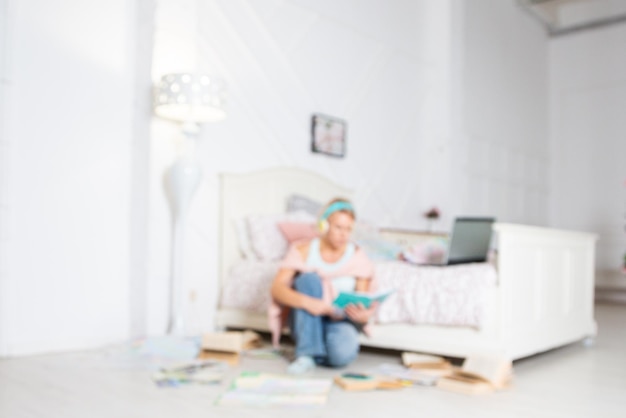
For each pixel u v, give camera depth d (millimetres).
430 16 5914
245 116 4094
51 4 3205
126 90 3490
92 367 2766
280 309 2994
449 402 2217
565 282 3479
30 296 3084
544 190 7664
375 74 5238
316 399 2186
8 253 3020
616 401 2271
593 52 7445
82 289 3273
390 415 2021
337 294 2785
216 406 2105
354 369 2781
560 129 7711
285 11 4402
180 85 3330
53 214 3180
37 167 3131
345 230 2727
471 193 6289
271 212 4164
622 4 7172
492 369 2477
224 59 3975
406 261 3445
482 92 6469
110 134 3418
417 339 2998
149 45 3570
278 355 3078
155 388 2365
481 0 6477
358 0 5066
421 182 5773
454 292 2875
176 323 3492
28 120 3107
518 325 2934
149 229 3508
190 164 3471
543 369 2908
